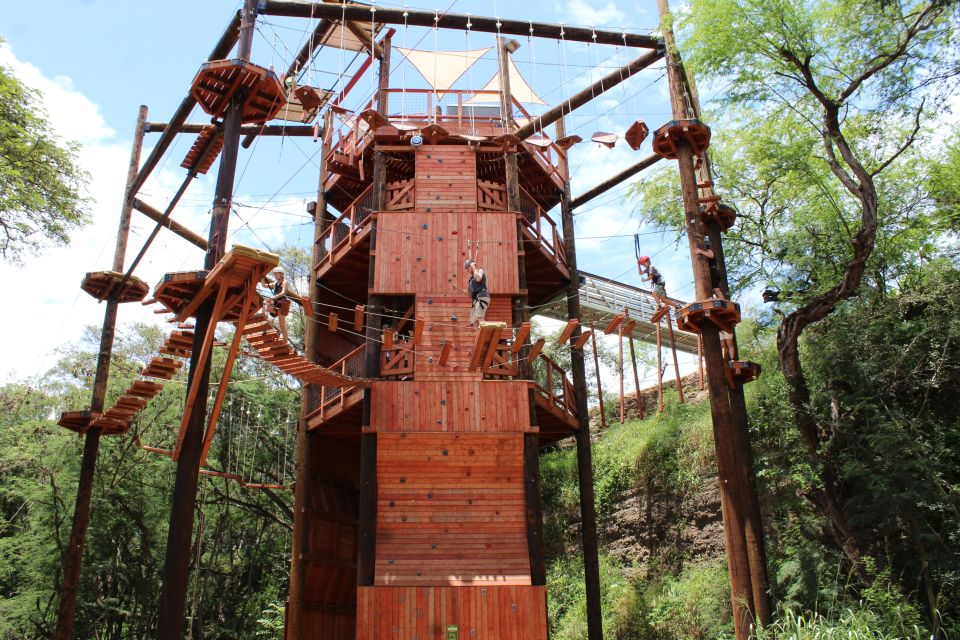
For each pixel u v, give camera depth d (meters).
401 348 15.24
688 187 14.85
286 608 17.33
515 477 15.98
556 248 20.20
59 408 28.86
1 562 23.23
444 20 16.23
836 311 17.36
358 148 19.66
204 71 12.19
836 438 15.97
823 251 18.25
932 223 18.69
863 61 16.67
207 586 27.47
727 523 13.12
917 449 14.20
